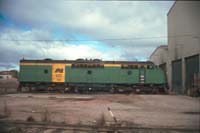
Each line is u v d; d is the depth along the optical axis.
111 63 36.41
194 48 31.27
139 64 36.62
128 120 13.98
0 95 30.55
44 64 36.28
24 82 36.28
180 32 36.12
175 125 12.20
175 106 21.06
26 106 19.78
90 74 36.12
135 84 36.38
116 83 36.12
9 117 14.02
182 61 35.41
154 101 25.59
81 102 23.75
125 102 24.45
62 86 36.22
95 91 36.78
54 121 12.94
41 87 36.03
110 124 12.23
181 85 36.12
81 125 11.39
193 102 24.59
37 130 10.70
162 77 36.62
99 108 19.34
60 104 21.70
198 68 30.08
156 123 12.96
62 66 36.31
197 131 10.55
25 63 36.34
